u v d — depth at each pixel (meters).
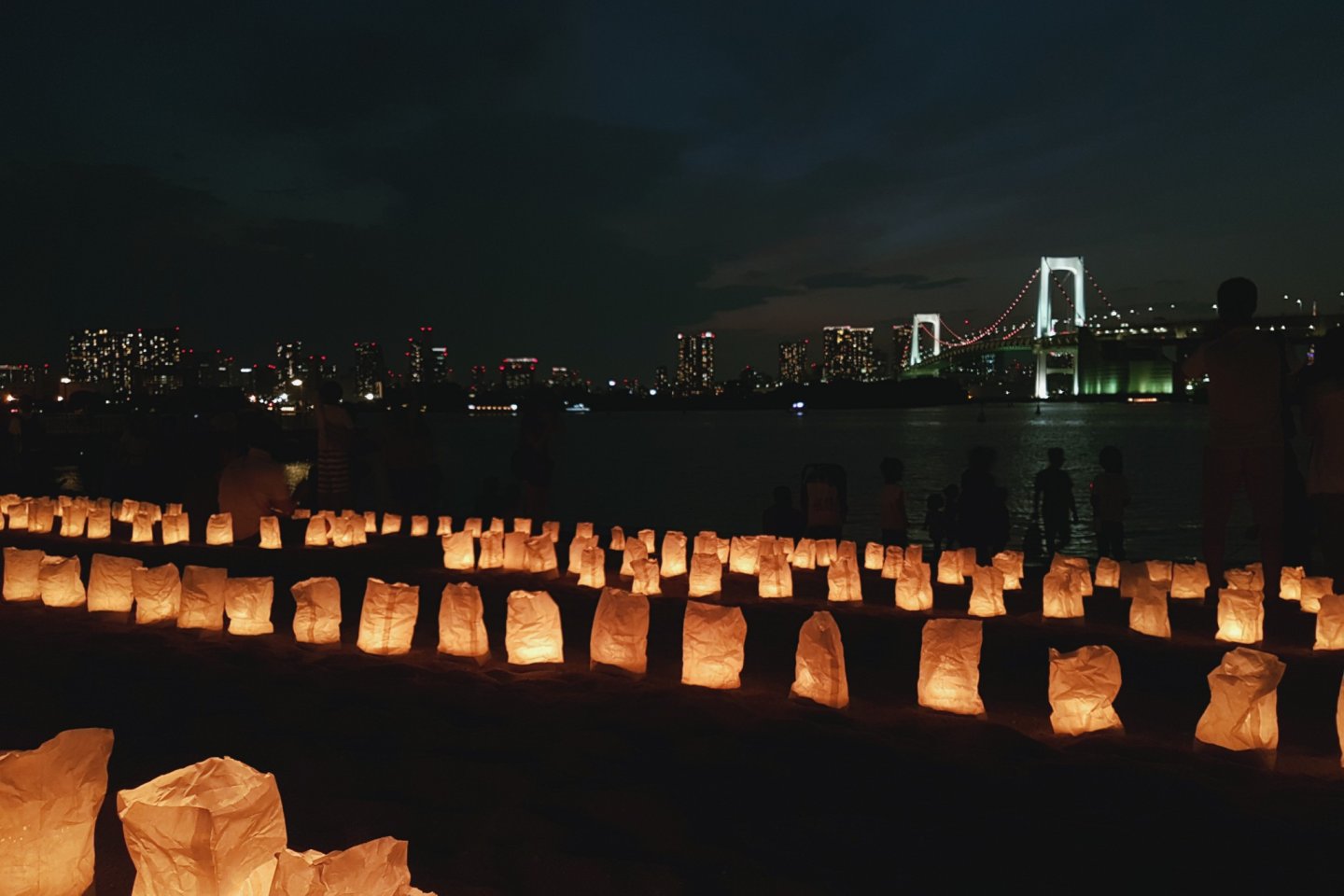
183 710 4.30
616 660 5.27
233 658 5.44
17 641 5.74
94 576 6.75
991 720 4.77
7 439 25.48
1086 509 28.91
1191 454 58.53
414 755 3.71
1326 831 3.29
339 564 9.62
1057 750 4.22
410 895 1.82
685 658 5.12
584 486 40.62
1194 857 3.04
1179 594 8.71
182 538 11.04
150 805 1.85
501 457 67.94
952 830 3.17
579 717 4.39
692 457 62.66
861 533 23.48
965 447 72.56
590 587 8.59
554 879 2.71
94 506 11.52
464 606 5.61
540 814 3.19
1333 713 5.10
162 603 6.40
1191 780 3.77
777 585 8.36
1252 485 7.88
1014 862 2.95
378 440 14.84
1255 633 6.74
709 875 2.77
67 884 2.11
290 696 4.57
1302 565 9.66
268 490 11.00
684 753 3.84
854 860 2.93
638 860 2.86
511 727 4.16
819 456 62.19
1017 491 35.59
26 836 2.05
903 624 7.28
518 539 9.45
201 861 1.83
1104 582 9.76
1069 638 6.87
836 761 3.82
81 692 4.58
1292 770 4.13
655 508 31.97
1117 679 4.55
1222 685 4.30
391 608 5.69
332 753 3.66
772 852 2.96
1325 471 7.31
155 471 19.86
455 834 3.00
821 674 4.78
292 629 6.39
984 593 7.77
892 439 87.69
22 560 7.17
